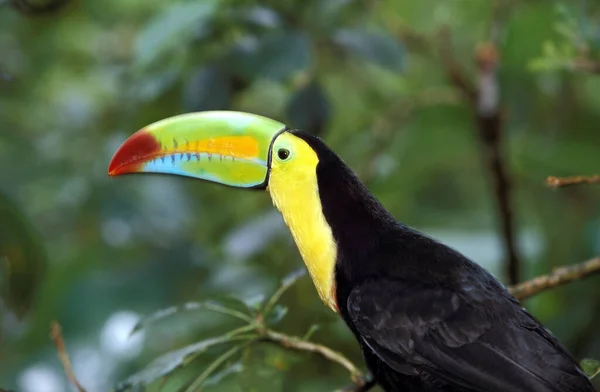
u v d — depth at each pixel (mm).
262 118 8602
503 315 7773
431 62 13062
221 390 9359
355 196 8375
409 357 7832
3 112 12766
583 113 12508
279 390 8562
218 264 11664
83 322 11703
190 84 9977
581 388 7500
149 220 12250
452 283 7934
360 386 8281
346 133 12656
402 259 8117
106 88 12852
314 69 10227
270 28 10000
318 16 10180
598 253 11445
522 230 12680
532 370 7539
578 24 9695
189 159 8508
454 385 7762
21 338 11773
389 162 11641
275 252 11469
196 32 9992
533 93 11242
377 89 12758
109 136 12398
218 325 11383
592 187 12328
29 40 12820
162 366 7977
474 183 14008
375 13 11930
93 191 12195
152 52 9719
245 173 8469
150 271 11805
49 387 11492
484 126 10805
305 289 10805
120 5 12945
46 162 12414
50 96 12977
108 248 12336
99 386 11516
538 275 11781
